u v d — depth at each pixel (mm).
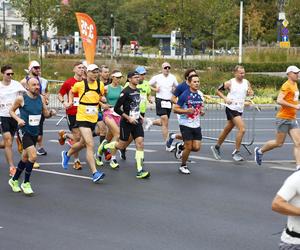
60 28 78688
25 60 43250
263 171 13641
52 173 13047
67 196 11047
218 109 18453
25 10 41375
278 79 35750
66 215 9781
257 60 51312
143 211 10062
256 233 8914
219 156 15109
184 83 13102
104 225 9234
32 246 8211
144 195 11180
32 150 11000
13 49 54000
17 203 10523
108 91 14539
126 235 8742
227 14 49406
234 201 10812
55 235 8719
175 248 8180
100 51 66312
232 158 15266
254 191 11625
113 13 84750
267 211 10148
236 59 50469
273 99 30906
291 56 52281
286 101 13227
